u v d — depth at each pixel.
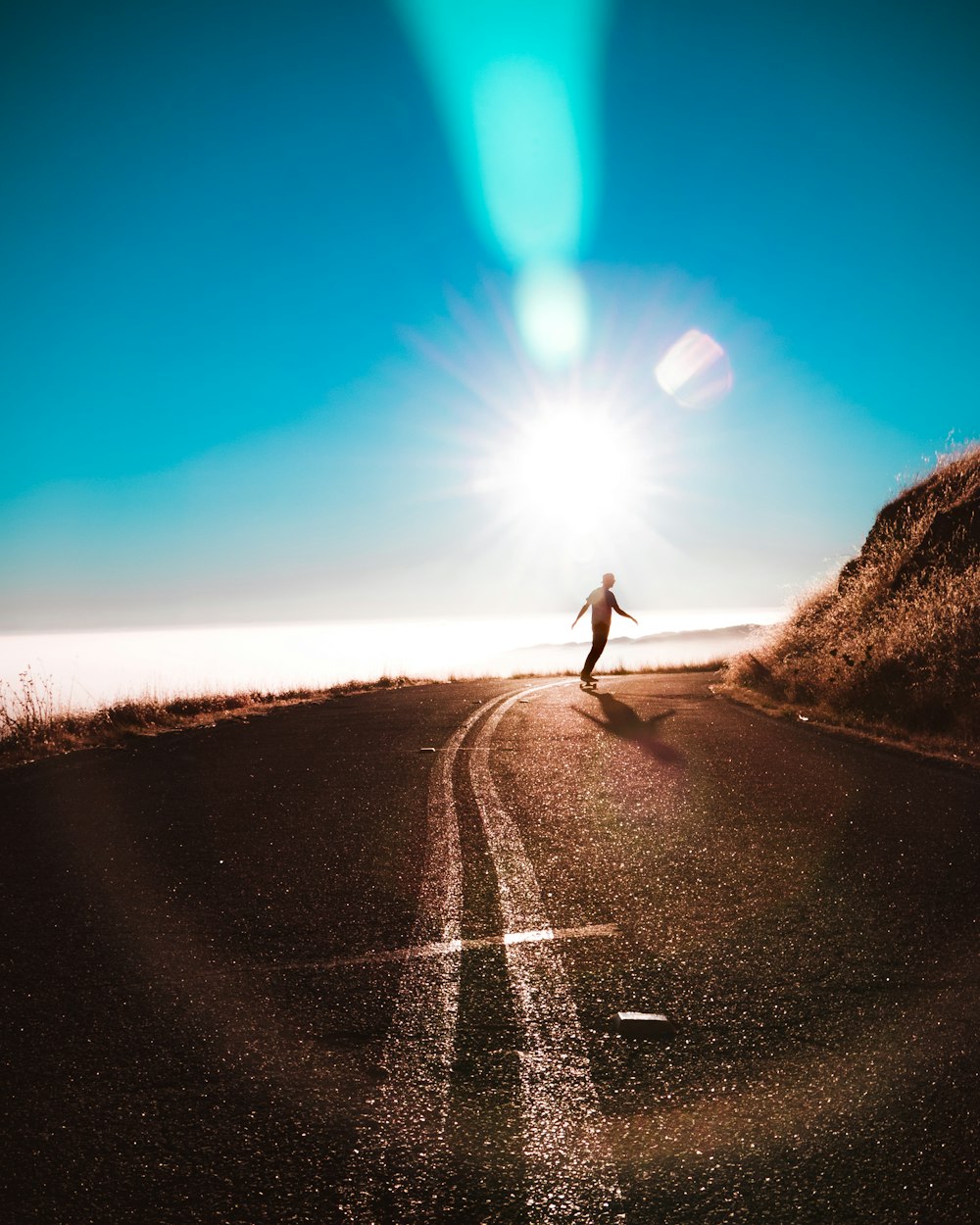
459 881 4.62
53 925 4.06
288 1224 2.00
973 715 8.53
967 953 3.46
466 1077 2.64
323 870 4.88
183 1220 2.02
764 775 7.18
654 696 14.19
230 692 16.05
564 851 5.14
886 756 7.89
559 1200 2.08
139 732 11.16
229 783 7.63
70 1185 2.14
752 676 14.54
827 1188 2.08
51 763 8.99
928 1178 2.10
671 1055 2.74
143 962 3.58
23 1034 2.96
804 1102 2.46
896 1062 2.64
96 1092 2.57
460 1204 2.06
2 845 5.62
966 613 10.20
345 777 7.75
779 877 4.51
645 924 3.91
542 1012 3.07
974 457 15.54
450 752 8.98
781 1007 3.04
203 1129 2.38
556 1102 2.50
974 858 4.70
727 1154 2.23
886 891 4.24
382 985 3.33
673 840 5.29
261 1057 2.77
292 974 3.45
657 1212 2.02
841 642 12.67
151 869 4.96
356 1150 2.28
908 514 15.59
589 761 8.11
